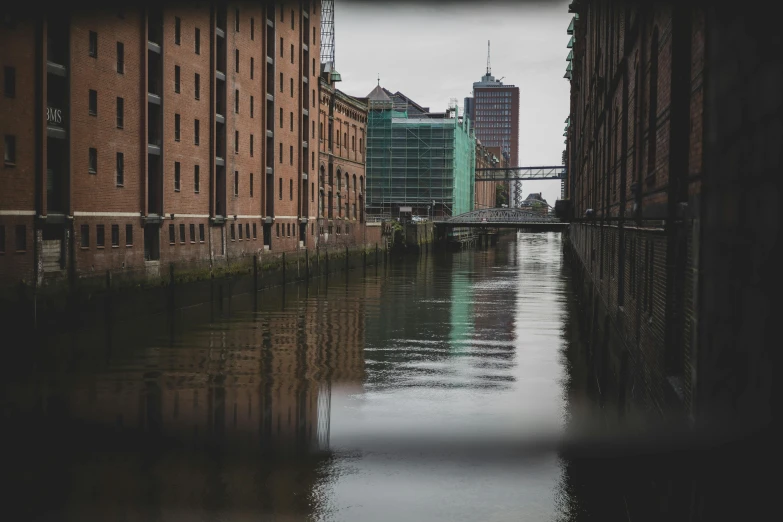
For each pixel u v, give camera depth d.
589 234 35.22
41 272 28.64
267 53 54.59
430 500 12.02
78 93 31.38
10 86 27.02
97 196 32.88
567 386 22.00
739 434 4.33
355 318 38.22
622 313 16.08
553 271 73.62
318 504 11.82
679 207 8.98
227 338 31.47
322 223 70.25
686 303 7.31
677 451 7.13
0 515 11.53
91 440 16.06
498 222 102.19
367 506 11.84
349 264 75.75
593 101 32.62
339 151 76.06
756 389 3.94
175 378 23.42
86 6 31.27
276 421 17.80
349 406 19.48
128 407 19.47
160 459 14.44
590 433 16.20
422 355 27.59
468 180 125.88
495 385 22.16
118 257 34.66
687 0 7.46
